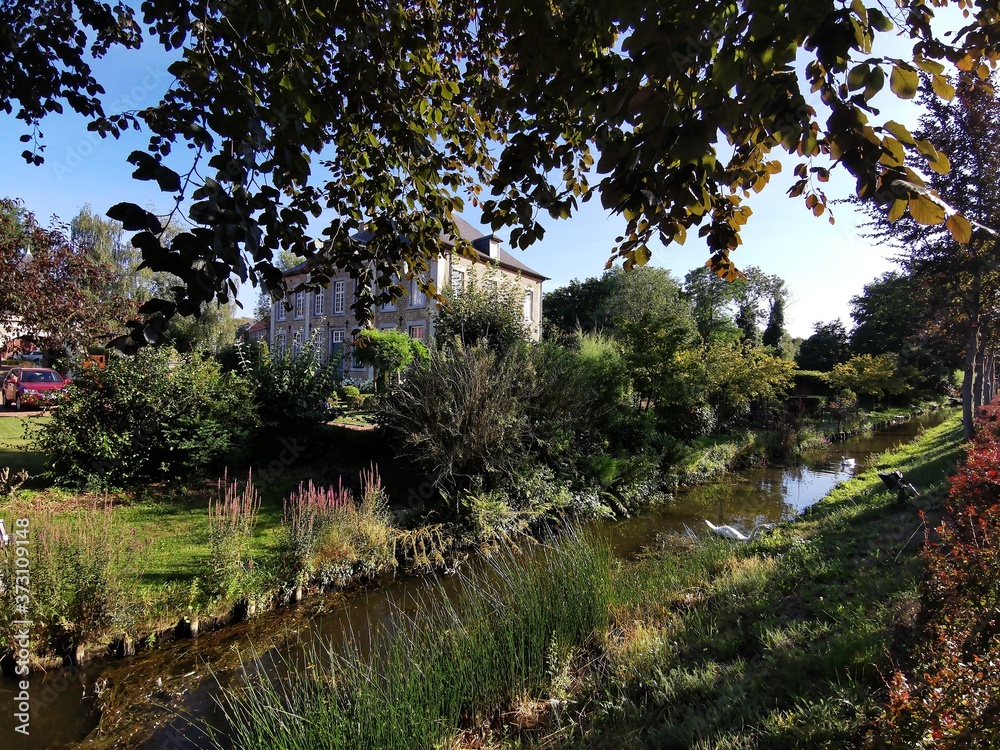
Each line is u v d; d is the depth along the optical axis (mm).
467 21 2812
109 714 3602
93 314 7094
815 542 5613
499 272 12078
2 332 6535
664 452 10953
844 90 1230
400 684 3016
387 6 2348
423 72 2752
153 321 1143
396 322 22484
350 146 2840
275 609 5168
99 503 6910
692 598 4590
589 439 9961
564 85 1779
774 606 3984
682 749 2484
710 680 3055
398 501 7910
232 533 5176
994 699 1484
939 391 30125
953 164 7121
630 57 1389
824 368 34781
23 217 6258
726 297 33812
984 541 2383
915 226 7738
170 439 7953
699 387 13109
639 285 31141
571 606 4055
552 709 3262
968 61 1661
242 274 1245
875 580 3990
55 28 2457
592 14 1571
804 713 2434
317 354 10023
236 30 1554
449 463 7453
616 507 9203
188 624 4570
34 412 14211
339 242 2975
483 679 3359
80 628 4082
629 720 2912
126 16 2533
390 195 3037
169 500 7418
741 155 2031
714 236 2268
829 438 18438
